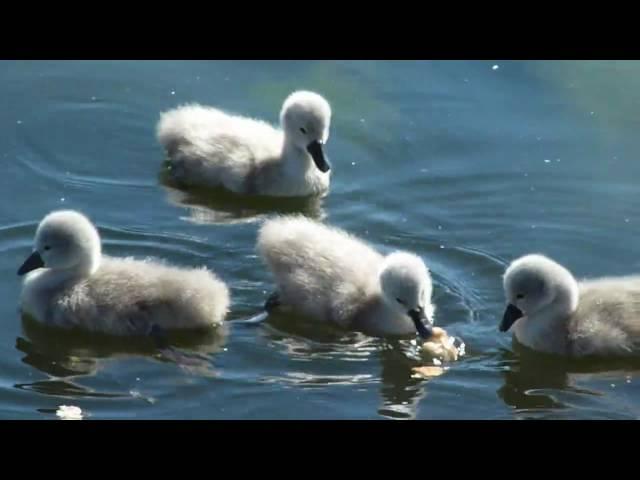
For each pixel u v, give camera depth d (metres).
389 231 16.88
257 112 19.41
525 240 16.58
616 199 17.33
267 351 14.31
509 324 14.52
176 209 17.38
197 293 14.38
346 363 14.20
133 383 13.74
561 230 16.77
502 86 19.80
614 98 19.41
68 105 19.45
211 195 17.83
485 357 14.44
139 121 19.23
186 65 20.44
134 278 14.58
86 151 18.56
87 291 14.55
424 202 17.48
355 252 15.24
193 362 14.11
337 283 14.78
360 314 14.66
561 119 19.02
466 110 19.33
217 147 18.03
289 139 17.81
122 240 16.48
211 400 13.52
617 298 14.57
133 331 14.41
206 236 16.67
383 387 13.84
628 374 14.23
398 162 18.33
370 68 20.30
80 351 14.28
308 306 14.80
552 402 13.75
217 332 14.62
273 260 15.20
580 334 14.38
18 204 17.19
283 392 13.66
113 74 20.19
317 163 17.58
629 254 16.25
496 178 17.86
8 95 19.59
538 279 14.43
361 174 18.14
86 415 13.23
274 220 16.28
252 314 14.97
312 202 17.66
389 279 14.45
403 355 14.35
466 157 18.33
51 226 14.67
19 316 14.87
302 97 17.72
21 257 15.97
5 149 18.42
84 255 14.72
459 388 13.91
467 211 17.25
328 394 13.69
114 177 18.09
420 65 20.34
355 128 19.00
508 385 13.95
